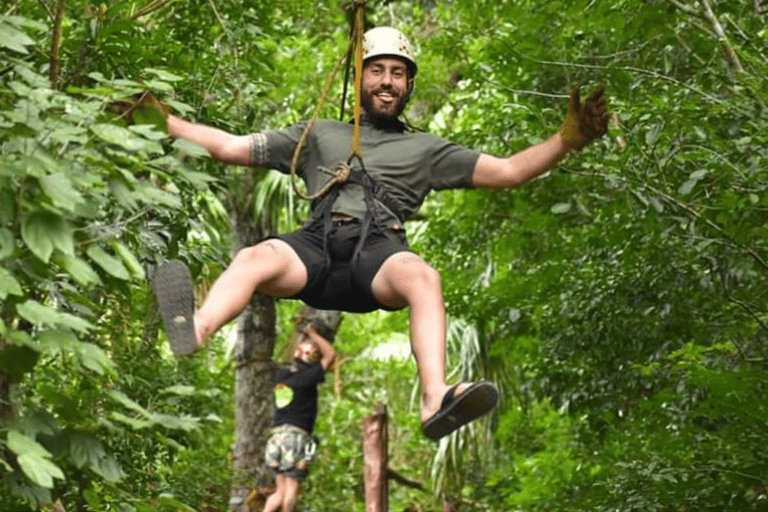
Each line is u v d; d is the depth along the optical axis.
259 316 17.25
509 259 13.66
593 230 11.98
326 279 5.99
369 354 22.61
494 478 16.98
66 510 6.15
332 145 6.32
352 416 22.28
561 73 10.80
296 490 15.39
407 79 6.46
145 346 7.84
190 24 8.85
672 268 10.84
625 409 12.51
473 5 10.66
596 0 9.55
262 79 9.41
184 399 9.23
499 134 11.16
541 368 12.32
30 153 4.63
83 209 4.79
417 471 22.94
